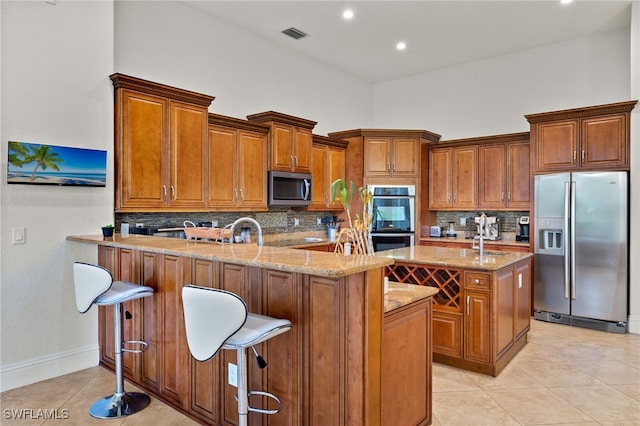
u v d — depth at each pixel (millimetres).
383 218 5664
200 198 3930
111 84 3352
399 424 2066
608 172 4211
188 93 3754
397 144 5703
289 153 4930
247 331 1768
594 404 2682
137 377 2887
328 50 5570
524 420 2488
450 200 5785
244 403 1854
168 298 2615
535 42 5246
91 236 3162
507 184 5312
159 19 4164
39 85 2957
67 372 3135
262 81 5203
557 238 4551
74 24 3148
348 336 1763
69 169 3086
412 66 6160
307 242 5281
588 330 4293
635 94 4160
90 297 2393
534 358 3480
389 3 4270
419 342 2234
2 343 2832
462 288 3242
